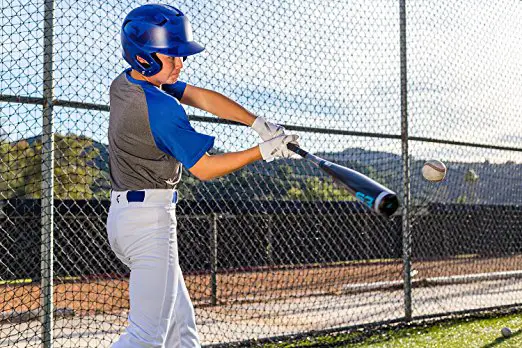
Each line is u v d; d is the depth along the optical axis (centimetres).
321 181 559
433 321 504
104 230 626
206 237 571
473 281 803
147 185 219
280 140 230
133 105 213
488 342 419
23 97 341
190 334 240
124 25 220
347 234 851
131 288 221
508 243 723
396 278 800
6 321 430
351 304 615
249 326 485
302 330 462
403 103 510
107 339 430
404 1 513
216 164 219
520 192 650
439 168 391
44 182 347
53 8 351
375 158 502
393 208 201
